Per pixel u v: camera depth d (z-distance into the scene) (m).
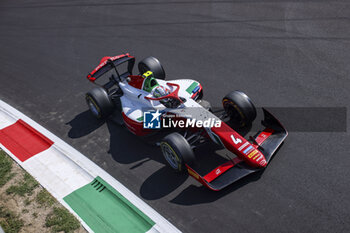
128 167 7.01
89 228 5.70
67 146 7.91
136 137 7.85
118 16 14.77
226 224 5.48
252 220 5.48
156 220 5.71
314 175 6.10
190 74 9.90
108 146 7.74
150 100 7.39
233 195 5.95
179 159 6.05
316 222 5.29
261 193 5.90
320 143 6.78
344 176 6.00
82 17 15.49
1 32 15.90
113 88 9.91
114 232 5.58
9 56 13.40
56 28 14.98
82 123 8.73
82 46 12.94
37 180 6.93
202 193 6.09
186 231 5.45
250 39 11.16
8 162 7.55
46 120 9.07
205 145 7.15
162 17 13.76
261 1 13.45
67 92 10.24
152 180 6.58
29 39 14.55
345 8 11.91
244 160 6.05
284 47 10.43
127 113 7.58
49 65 12.07
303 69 9.30
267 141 6.60
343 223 5.22
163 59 10.93
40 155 7.70
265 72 9.43
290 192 5.84
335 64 9.28
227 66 9.98
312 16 11.80
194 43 11.52
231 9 13.27
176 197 6.11
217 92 8.90
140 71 9.42
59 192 6.56
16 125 8.99
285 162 6.44
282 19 11.95
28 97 10.35
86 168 7.12
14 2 19.66
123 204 6.12
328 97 8.12
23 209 6.27
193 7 14.01
